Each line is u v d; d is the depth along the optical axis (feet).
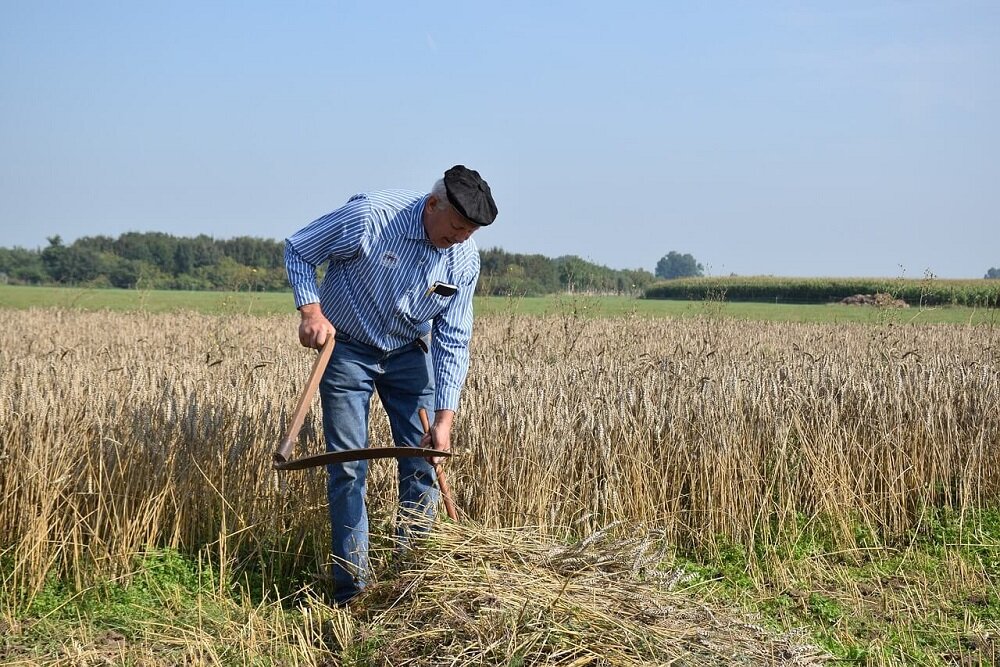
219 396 19.02
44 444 16.61
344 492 15.43
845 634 15.46
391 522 17.01
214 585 16.17
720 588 17.53
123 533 16.42
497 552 13.94
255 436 17.70
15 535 16.22
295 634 14.17
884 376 27.30
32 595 15.48
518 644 11.91
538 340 45.27
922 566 19.33
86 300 110.52
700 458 19.95
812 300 202.90
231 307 63.77
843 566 19.33
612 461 19.33
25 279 196.65
